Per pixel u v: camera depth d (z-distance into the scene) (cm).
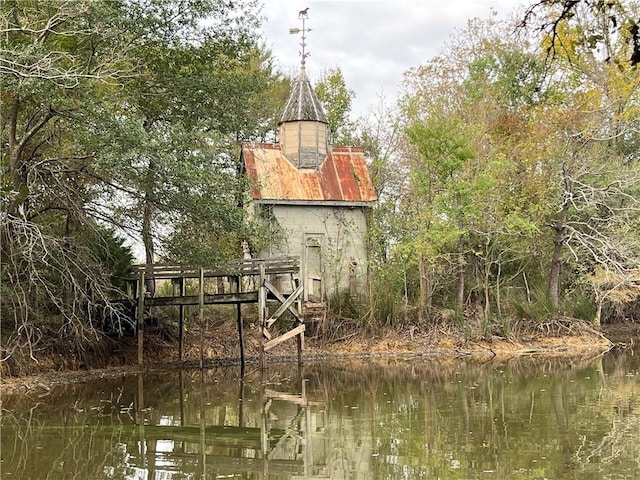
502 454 1309
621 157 3384
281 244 3130
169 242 2286
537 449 1338
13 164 2038
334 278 3147
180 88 2452
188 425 1634
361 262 3200
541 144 3142
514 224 2930
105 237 2431
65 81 1905
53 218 2388
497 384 2145
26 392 2048
